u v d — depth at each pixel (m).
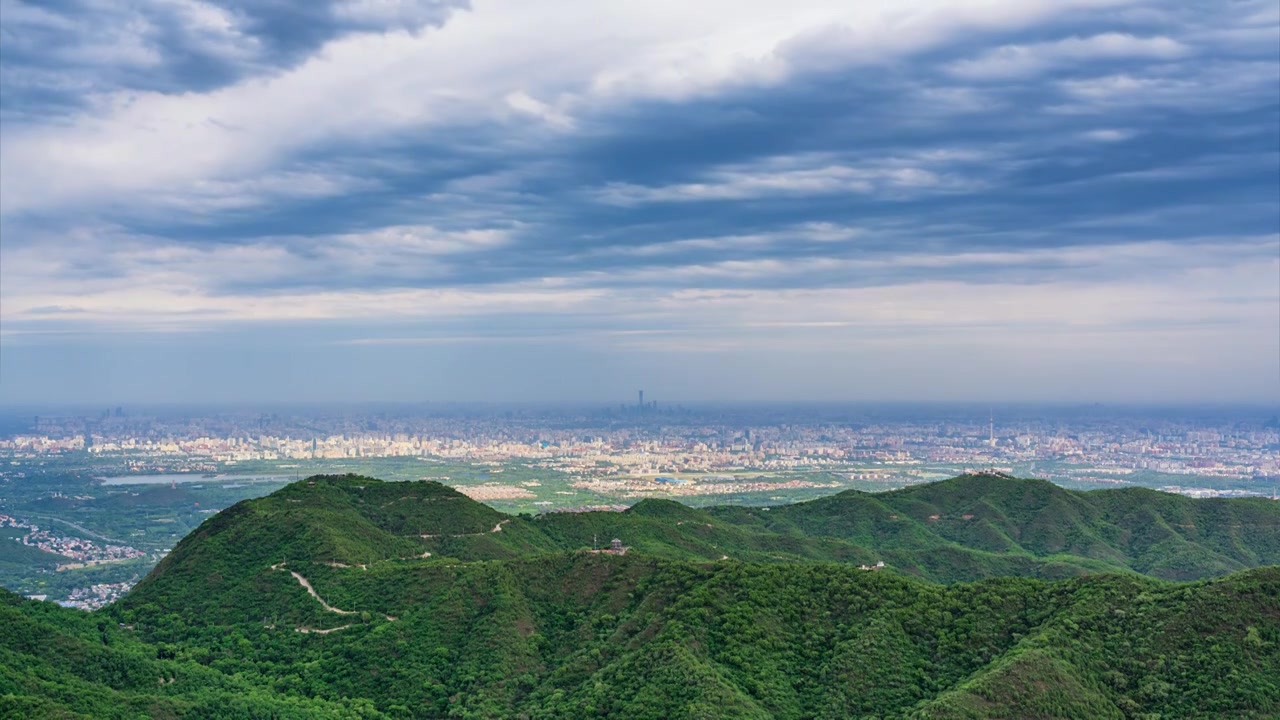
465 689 185.62
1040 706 151.75
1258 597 167.00
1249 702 149.00
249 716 163.50
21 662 165.62
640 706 161.75
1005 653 169.25
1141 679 159.88
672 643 174.88
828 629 183.12
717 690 159.00
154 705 157.88
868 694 165.00
